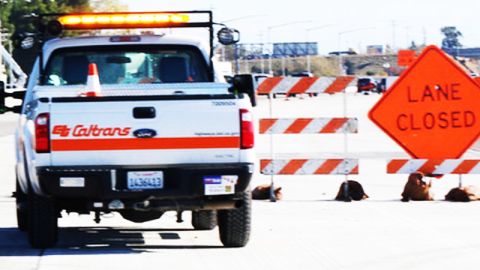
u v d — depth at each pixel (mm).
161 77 25172
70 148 21438
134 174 21625
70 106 21438
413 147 32844
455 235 24703
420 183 31719
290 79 32906
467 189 31750
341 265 20891
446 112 32812
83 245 23625
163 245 23641
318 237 24609
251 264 21047
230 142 21750
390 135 32906
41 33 24922
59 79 24953
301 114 98188
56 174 21375
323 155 49656
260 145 58219
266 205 30938
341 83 32812
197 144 21688
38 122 21391
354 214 28719
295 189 35062
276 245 23469
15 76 140250
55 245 23047
